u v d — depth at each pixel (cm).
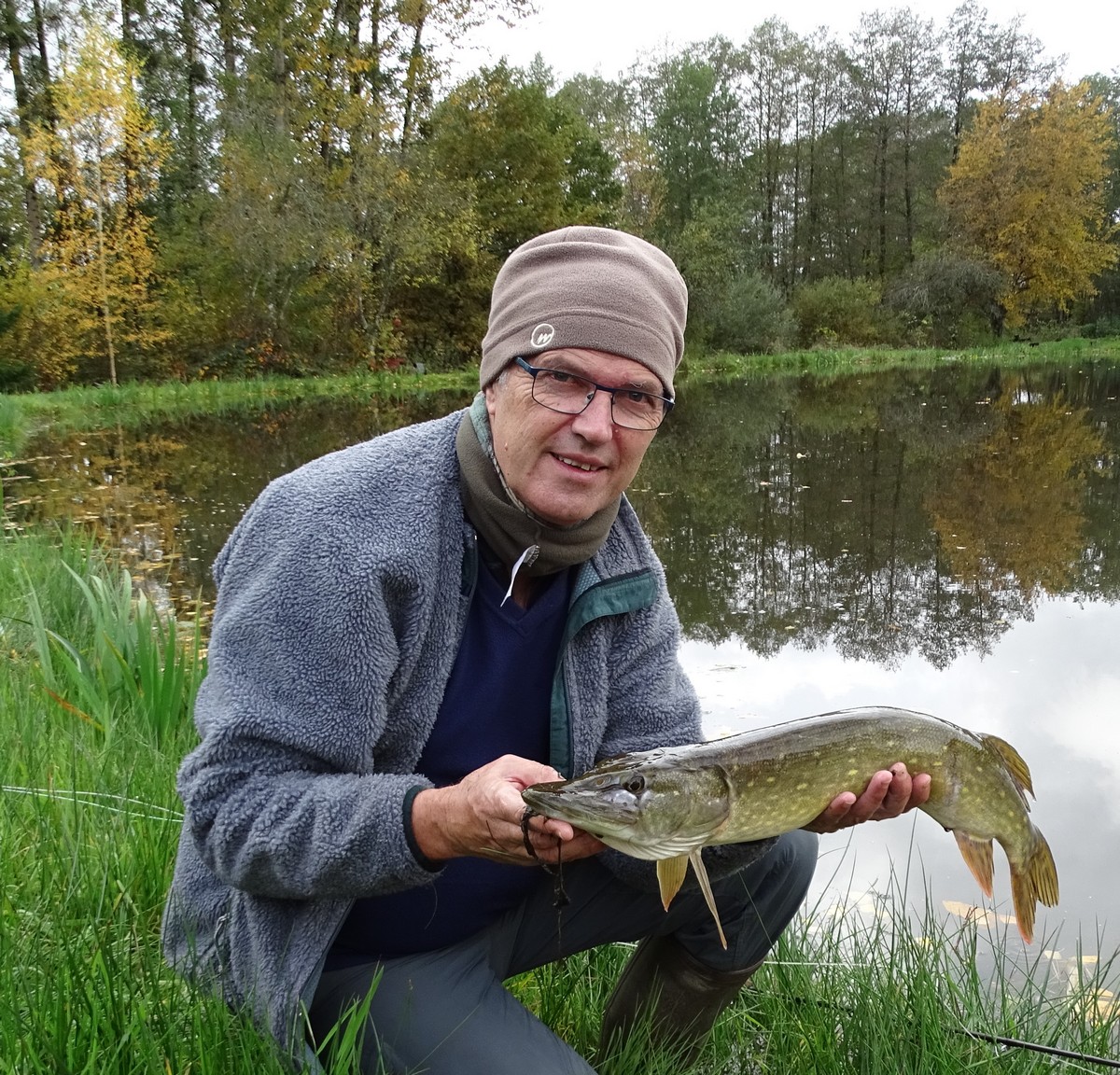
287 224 2938
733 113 6038
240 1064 196
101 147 2659
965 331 5256
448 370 3416
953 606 848
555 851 200
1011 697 651
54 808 309
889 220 5972
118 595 529
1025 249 5194
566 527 213
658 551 1023
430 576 206
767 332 4672
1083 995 298
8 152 3038
